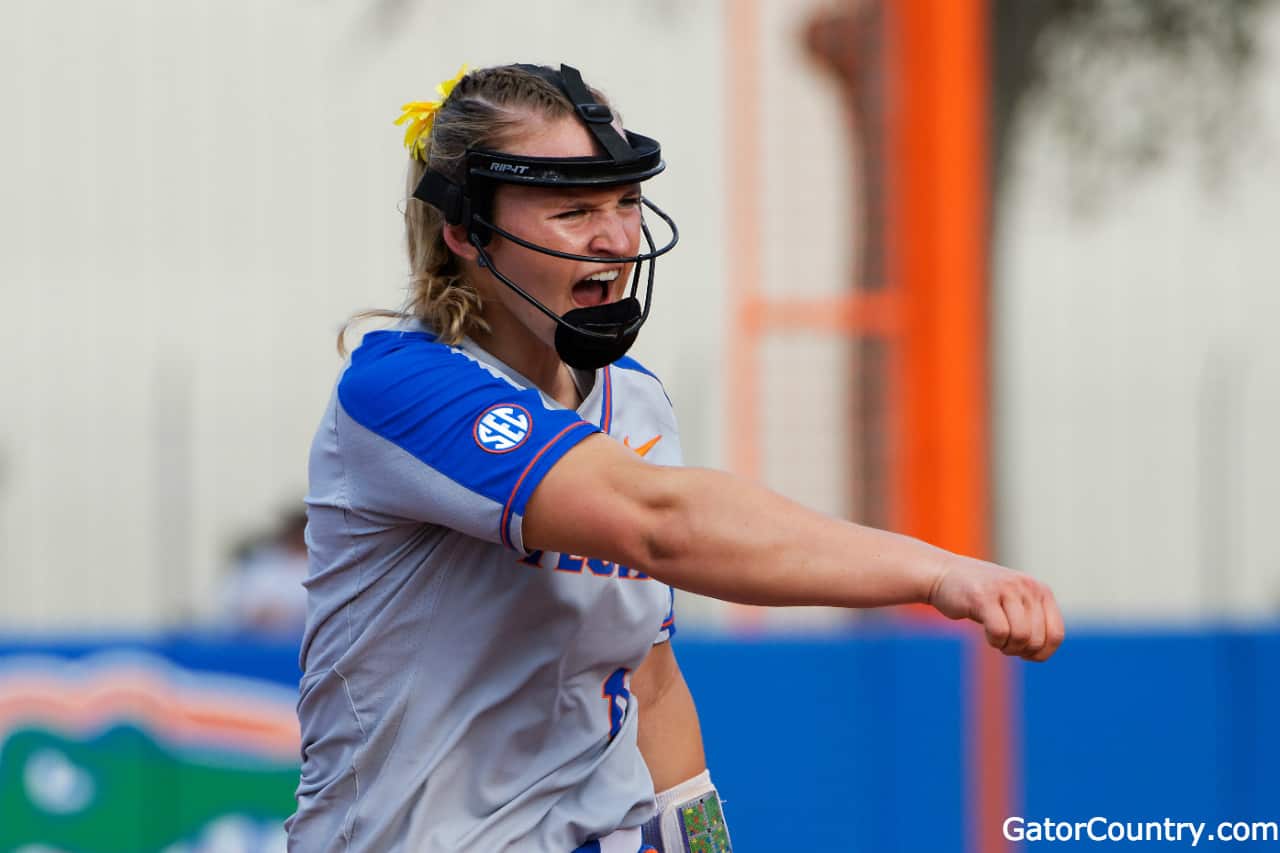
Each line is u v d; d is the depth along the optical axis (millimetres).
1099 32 36812
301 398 28578
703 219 28234
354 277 28828
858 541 6945
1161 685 19641
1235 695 19672
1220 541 23875
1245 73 36938
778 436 25594
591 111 8031
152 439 28172
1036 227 36875
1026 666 19422
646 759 9547
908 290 23078
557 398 8727
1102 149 37062
